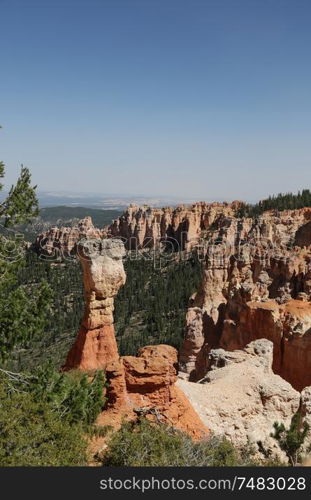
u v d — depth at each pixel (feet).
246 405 82.79
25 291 85.15
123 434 54.95
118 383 68.54
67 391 71.15
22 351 305.94
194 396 79.51
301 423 82.69
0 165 81.20
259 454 76.95
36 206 85.51
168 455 50.88
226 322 176.65
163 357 71.00
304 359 145.48
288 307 161.48
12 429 49.49
